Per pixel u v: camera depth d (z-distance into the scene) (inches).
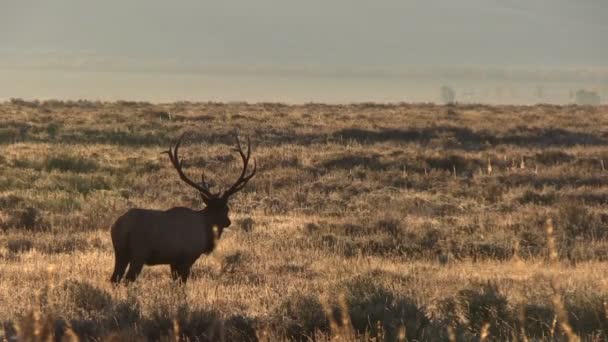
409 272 2596.0
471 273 2578.7
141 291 1945.1
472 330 1656.0
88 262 2596.0
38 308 1659.7
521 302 1701.5
